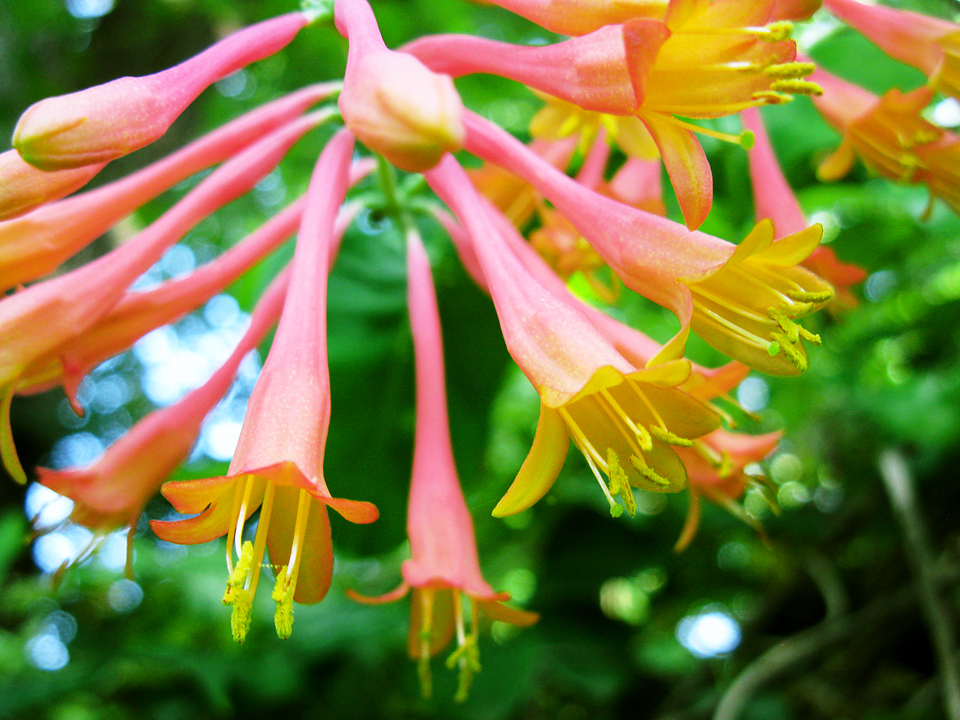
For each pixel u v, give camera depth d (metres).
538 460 0.08
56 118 0.08
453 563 0.11
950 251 0.20
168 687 0.22
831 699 0.20
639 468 0.09
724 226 0.18
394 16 0.21
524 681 0.19
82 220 0.10
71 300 0.10
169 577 0.22
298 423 0.08
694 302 0.09
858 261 0.19
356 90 0.08
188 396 0.12
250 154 0.11
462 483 0.15
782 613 0.22
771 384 0.25
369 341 0.15
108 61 0.30
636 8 0.09
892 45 0.12
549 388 0.08
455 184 0.10
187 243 0.37
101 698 0.22
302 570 0.09
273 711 0.20
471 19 0.26
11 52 0.28
